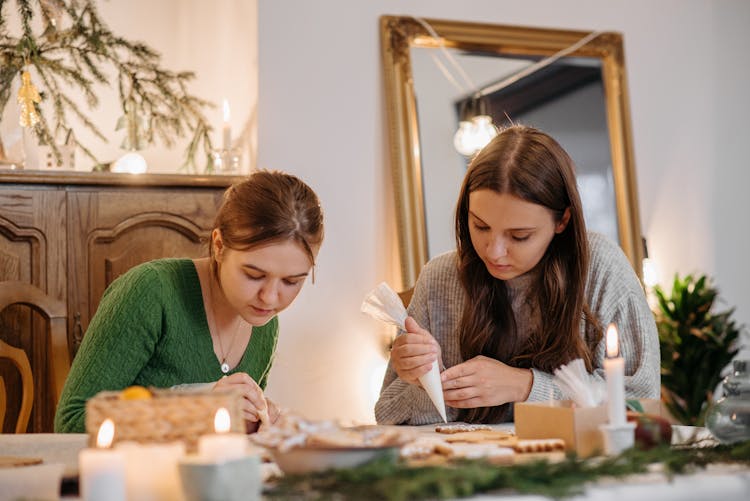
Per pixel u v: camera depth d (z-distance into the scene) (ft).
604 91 11.24
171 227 8.45
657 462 2.99
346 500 2.40
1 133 8.39
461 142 10.40
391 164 10.11
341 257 9.90
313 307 9.74
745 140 12.07
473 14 10.81
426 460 3.13
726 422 3.44
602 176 11.05
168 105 9.73
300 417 2.98
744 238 11.98
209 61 10.99
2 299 6.85
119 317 5.17
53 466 3.02
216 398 3.06
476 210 5.49
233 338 5.66
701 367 11.23
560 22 11.21
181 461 2.45
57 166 8.96
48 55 10.25
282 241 4.80
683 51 11.82
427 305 6.45
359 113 10.14
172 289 5.40
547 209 5.46
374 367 9.90
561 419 3.43
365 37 10.26
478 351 6.06
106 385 5.01
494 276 5.82
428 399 5.81
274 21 9.86
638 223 11.10
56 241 8.10
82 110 10.51
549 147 5.55
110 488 2.36
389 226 10.12
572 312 5.78
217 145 10.78
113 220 8.27
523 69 10.88
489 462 2.85
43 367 7.92
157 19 11.02
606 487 2.71
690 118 11.80
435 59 10.48
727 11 12.10
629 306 6.05
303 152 9.87
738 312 11.90
